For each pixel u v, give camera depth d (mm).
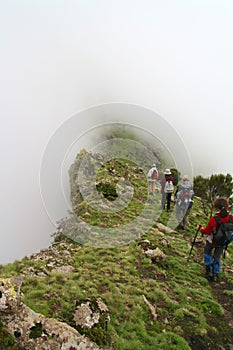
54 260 5871
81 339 3318
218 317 4734
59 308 4078
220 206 5312
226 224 5312
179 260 6289
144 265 5852
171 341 4070
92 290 4770
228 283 5652
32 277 4965
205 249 5641
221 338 4359
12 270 5434
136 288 5016
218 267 5617
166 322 4441
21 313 3322
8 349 3055
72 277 5141
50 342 3191
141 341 3967
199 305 4898
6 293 3350
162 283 5352
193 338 4238
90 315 3723
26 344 3135
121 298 4688
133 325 4199
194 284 5512
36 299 4234
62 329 3307
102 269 5562
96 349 3359
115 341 3725
